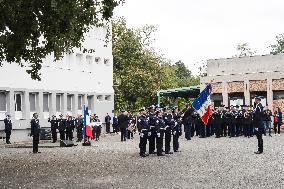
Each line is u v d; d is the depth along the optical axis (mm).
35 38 16547
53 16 15609
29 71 18844
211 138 33594
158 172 14859
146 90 62688
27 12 15422
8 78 35875
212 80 47781
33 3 15227
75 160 19500
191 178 13336
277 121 38656
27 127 37562
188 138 32188
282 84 43656
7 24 15891
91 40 48406
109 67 52250
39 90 39562
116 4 16312
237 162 17234
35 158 20891
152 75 64500
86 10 16266
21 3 15219
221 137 34531
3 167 17281
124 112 34062
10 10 15109
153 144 21828
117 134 44656
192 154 20859
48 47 17281
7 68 35750
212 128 36531
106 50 51594
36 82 39219
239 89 46250
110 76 52406
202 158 18969
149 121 20672
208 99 30578
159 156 20391
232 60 46812
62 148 27531
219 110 34594
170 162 17766
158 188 11648
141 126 20594
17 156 22203
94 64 49000
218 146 25266
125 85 62156
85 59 47250
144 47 65875
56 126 34875
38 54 17750
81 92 46312
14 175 14930
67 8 15344
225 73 47156
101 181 13164
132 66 63469
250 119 33906
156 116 20672
